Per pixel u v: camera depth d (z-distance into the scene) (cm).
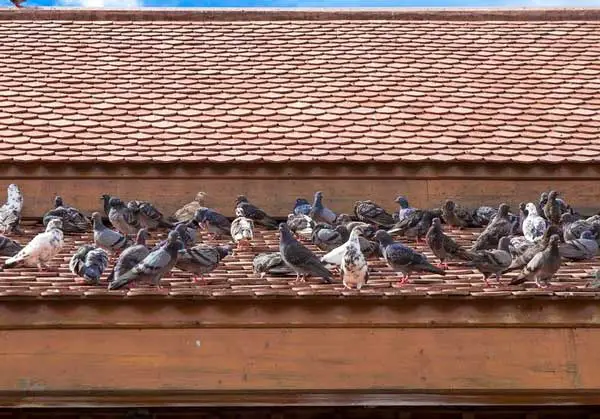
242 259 1346
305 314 1114
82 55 1948
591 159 1645
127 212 1478
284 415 1205
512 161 1638
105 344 1096
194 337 1104
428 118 1762
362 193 1627
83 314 1096
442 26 2100
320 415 1209
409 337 1120
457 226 1561
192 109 1773
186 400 1103
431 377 1113
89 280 1152
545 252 1166
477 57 1978
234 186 1619
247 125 1727
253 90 1842
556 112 1788
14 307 1091
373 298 1112
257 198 1617
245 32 2070
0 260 1308
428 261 1300
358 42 2031
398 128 1728
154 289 1129
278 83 1870
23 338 1090
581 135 1719
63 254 1355
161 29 2070
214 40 2033
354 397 1112
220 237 1500
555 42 2047
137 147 1645
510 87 1870
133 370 1093
